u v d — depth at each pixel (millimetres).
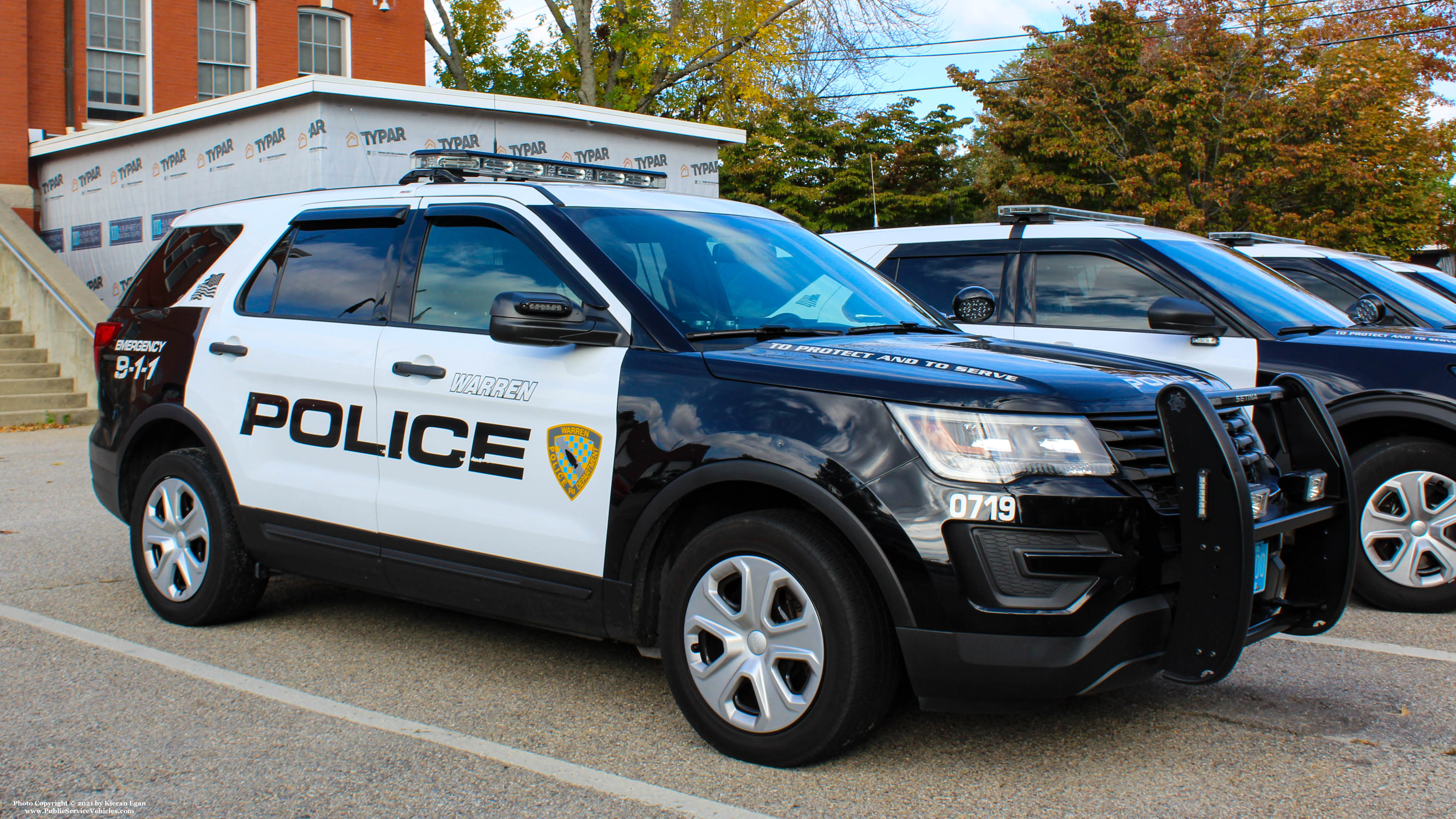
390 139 12703
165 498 4977
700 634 3508
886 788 3258
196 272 5172
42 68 18000
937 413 3172
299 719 3846
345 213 4711
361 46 21391
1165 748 3580
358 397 4320
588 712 3924
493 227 4195
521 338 3611
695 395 3510
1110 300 6176
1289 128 23797
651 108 31578
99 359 5406
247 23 20141
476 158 4625
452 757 3510
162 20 19156
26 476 9516
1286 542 3717
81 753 3523
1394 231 24672
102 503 5512
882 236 7211
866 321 4227
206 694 4094
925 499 3107
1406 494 5270
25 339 14859
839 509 3172
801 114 35156
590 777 3346
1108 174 25156
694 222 4391
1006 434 3121
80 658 4508
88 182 16656
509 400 3885
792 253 4520
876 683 3217
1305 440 3713
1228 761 3482
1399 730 3756
